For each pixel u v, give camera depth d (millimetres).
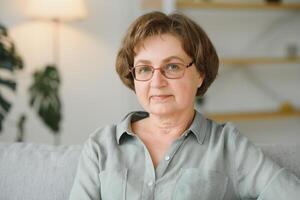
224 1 4062
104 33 3838
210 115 3947
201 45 1368
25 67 3672
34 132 3777
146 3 3691
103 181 1380
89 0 3764
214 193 1330
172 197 1322
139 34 1337
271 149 1546
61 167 1558
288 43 4277
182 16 1395
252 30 4176
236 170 1356
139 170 1374
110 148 1428
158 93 1329
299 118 4449
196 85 1421
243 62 3963
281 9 4215
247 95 4266
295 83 4383
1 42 3340
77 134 3895
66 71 3793
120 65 1475
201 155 1385
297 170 1493
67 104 3834
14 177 1546
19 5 3604
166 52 1317
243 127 4328
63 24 3732
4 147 1639
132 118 1534
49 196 1520
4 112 3471
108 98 3928
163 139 1434
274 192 1269
